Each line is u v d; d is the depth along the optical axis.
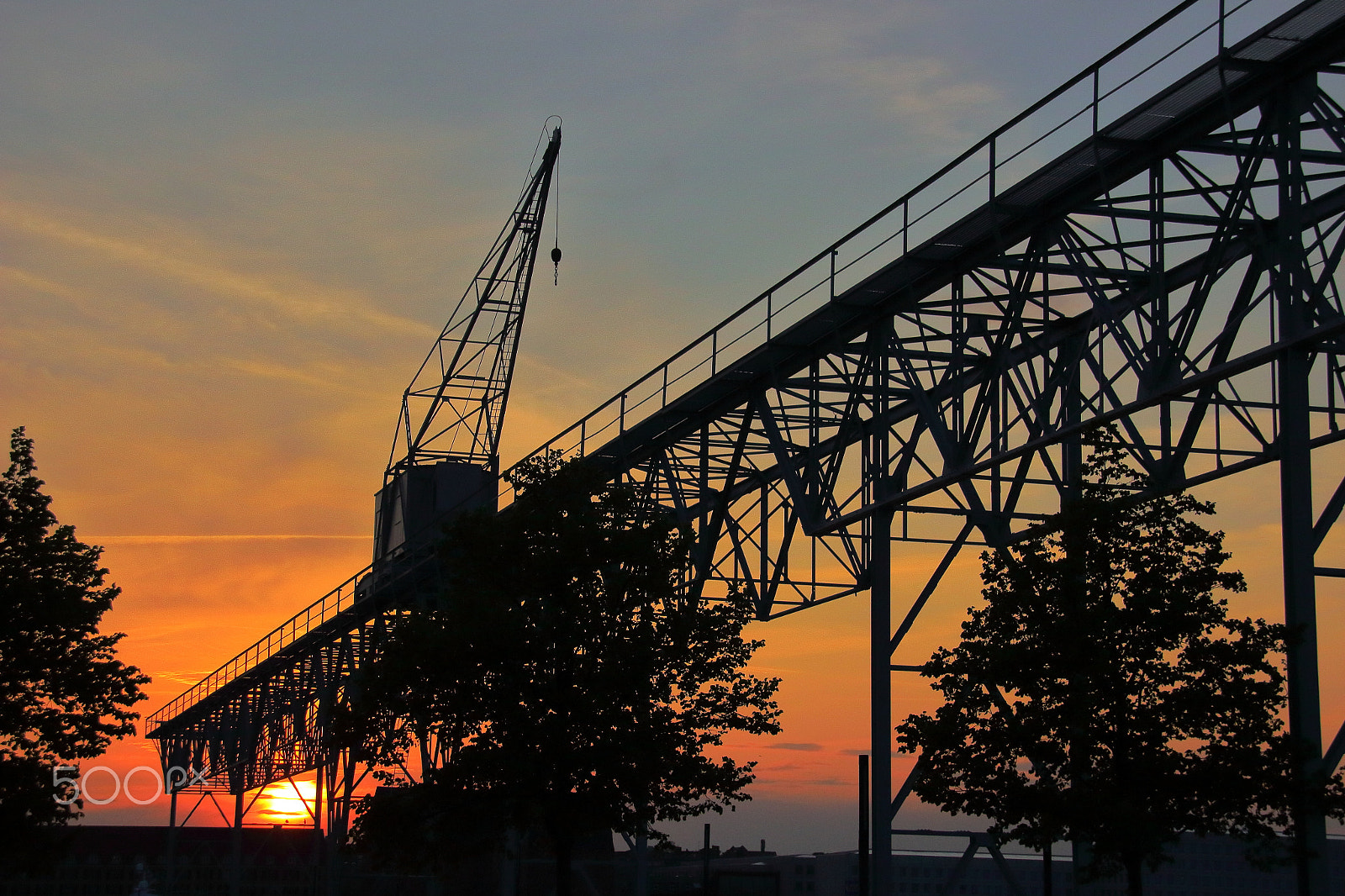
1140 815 23.70
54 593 34.22
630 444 42.41
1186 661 24.94
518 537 33.75
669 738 32.66
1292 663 22.00
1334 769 22.12
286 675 79.44
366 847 33.88
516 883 47.34
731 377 36.62
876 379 31.53
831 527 33.56
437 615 34.09
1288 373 21.83
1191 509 26.02
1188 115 23.73
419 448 74.44
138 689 35.41
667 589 33.47
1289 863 23.06
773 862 56.91
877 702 30.34
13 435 35.88
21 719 33.94
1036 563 26.20
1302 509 21.62
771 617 39.94
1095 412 27.05
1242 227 23.95
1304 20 20.97
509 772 31.38
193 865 130.50
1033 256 27.20
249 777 96.19
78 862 127.69
